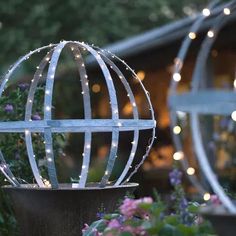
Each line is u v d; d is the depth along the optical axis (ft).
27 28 67.92
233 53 35.55
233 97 8.87
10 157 17.80
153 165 39.27
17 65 15.24
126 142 38.91
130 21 73.72
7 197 17.20
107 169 13.99
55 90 50.55
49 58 15.83
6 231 17.24
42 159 17.98
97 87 43.14
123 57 36.45
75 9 68.44
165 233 10.63
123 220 11.80
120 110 40.96
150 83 41.91
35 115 17.99
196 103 8.97
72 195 13.62
